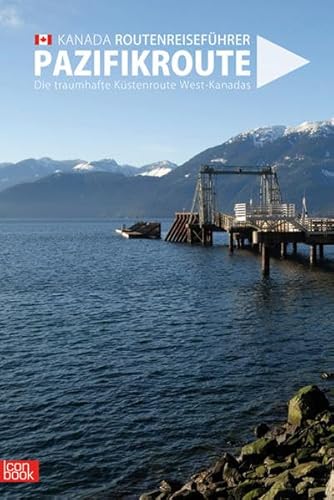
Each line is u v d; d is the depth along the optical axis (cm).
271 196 9919
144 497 1574
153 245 11888
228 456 1703
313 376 2558
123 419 2084
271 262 7450
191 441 1911
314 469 1496
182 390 2377
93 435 1959
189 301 4566
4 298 4866
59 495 1623
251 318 3803
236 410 2164
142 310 4206
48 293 5166
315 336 3291
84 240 15288
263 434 1939
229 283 5572
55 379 2536
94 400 2273
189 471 1728
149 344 3153
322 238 5353
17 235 19500
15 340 3272
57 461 1797
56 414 2138
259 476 1583
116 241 14225
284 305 4247
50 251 11112
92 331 3506
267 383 2462
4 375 2600
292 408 1992
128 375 2581
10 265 8131
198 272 6644
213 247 10562
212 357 2866
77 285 5744
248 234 9262
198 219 11456
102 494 1623
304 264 7100
